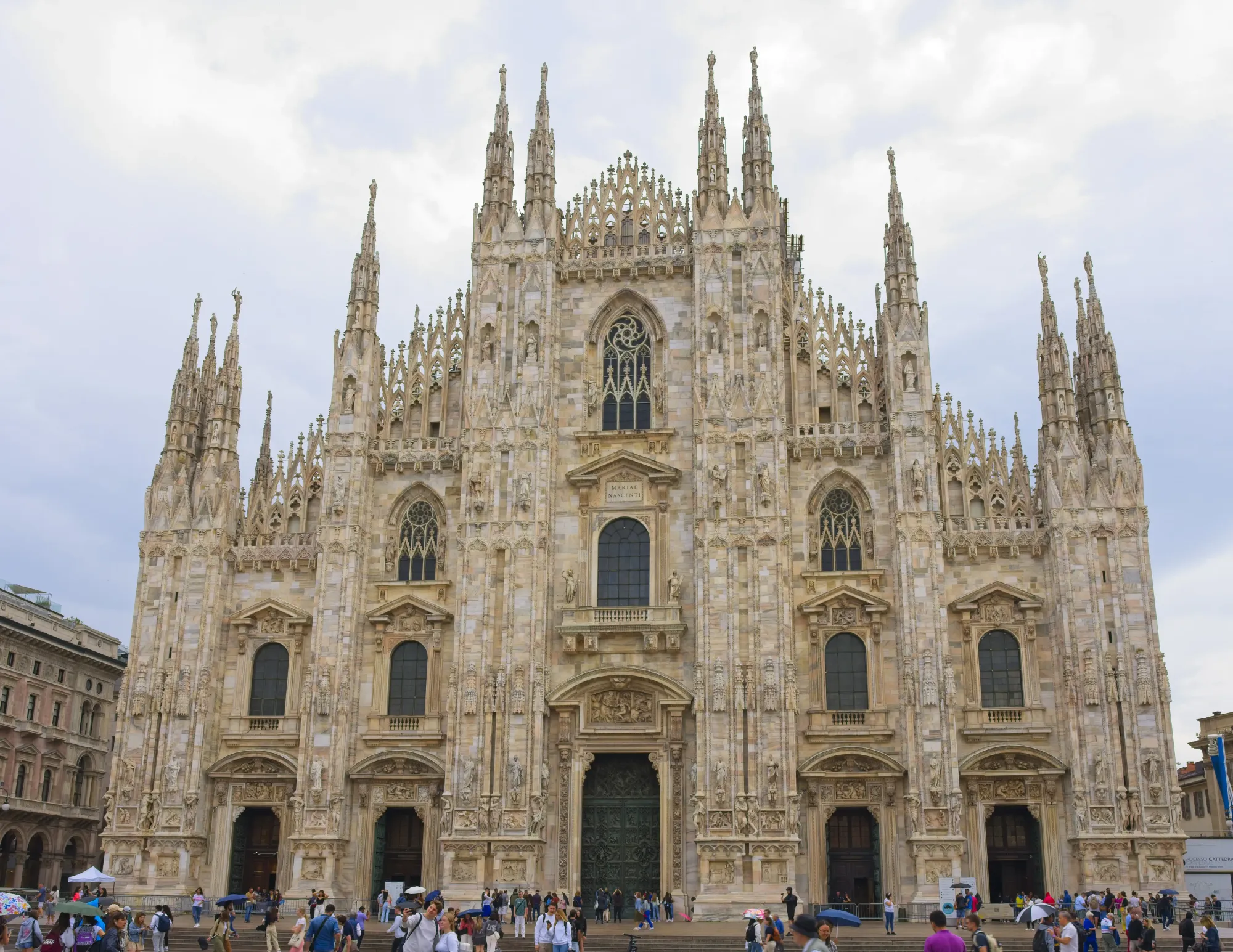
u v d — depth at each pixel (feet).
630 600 229.45
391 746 224.12
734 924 200.64
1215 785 353.51
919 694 210.18
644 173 253.85
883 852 208.13
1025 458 225.97
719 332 233.35
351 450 236.84
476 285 244.83
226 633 236.02
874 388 233.14
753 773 210.38
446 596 232.32
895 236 234.38
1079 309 230.68
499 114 255.50
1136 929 150.00
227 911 129.08
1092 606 211.61
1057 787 207.51
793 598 222.69
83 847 356.79
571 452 238.68
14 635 324.19
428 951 98.84
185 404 248.11
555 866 216.13
